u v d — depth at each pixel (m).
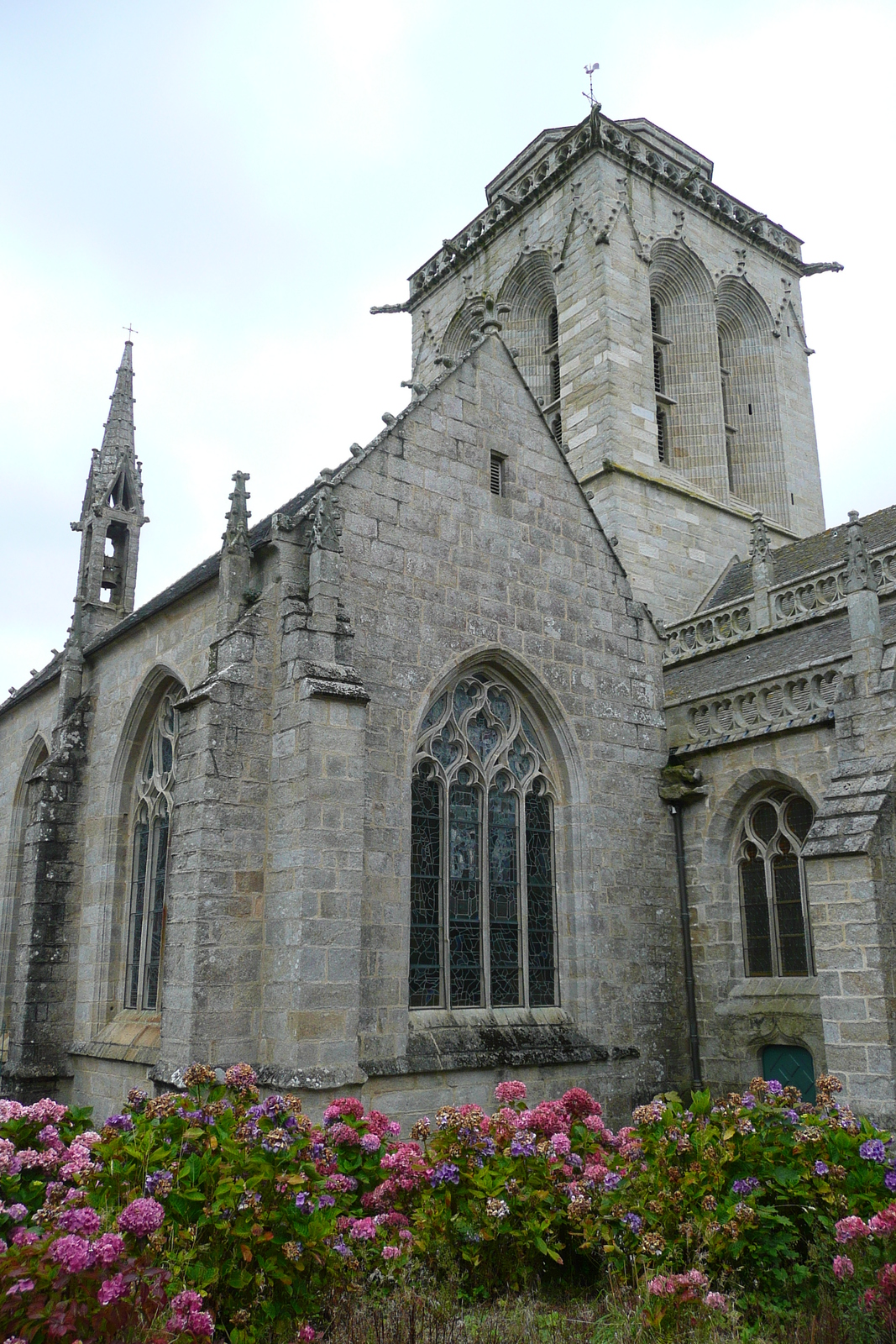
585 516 25.38
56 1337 7.42
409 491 21.70
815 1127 12.19
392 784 19.78
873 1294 10.12
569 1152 12.63
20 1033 24.58
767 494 43.50
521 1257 11.99
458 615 21.89
